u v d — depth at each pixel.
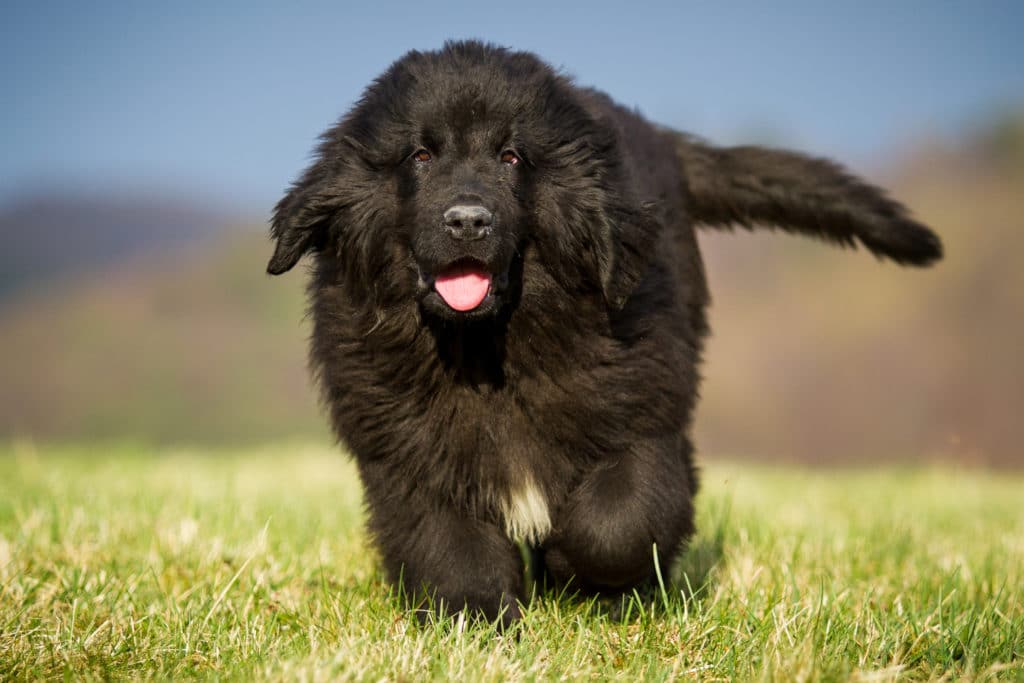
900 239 9.01
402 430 6.30
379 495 6.40
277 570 7.45
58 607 6.60
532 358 6.25
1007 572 7.49
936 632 6.06
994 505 11.96
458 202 5.94
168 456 16.56
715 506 9.73
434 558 6.18
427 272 6.11
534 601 6.56
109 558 7.75
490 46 6.79
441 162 6.27
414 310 6.26
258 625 6.20
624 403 6.25
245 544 8.05
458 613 6.05
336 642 5.88
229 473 12.86
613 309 6.29
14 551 7.66
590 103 7.13
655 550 6.12
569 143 6.44
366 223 6.36
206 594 6.80
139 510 9.45
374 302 6.35
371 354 6.35
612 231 6.18
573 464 6.36
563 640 5.86
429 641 5.66
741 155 9.12
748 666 5.48
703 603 6.72
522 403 6.32
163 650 5.72
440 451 6.27
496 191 6.11
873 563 8.09
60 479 11.76
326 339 6.54
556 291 6.29
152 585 7.11
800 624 6.03
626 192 6.46
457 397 6.29
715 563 7.70
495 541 6.35
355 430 6.41
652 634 5.97
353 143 6.47
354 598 6.73
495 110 6.27
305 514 9.57
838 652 5.63
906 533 9.04
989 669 5.39
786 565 7.46
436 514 6.31
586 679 5.26
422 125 6.26
